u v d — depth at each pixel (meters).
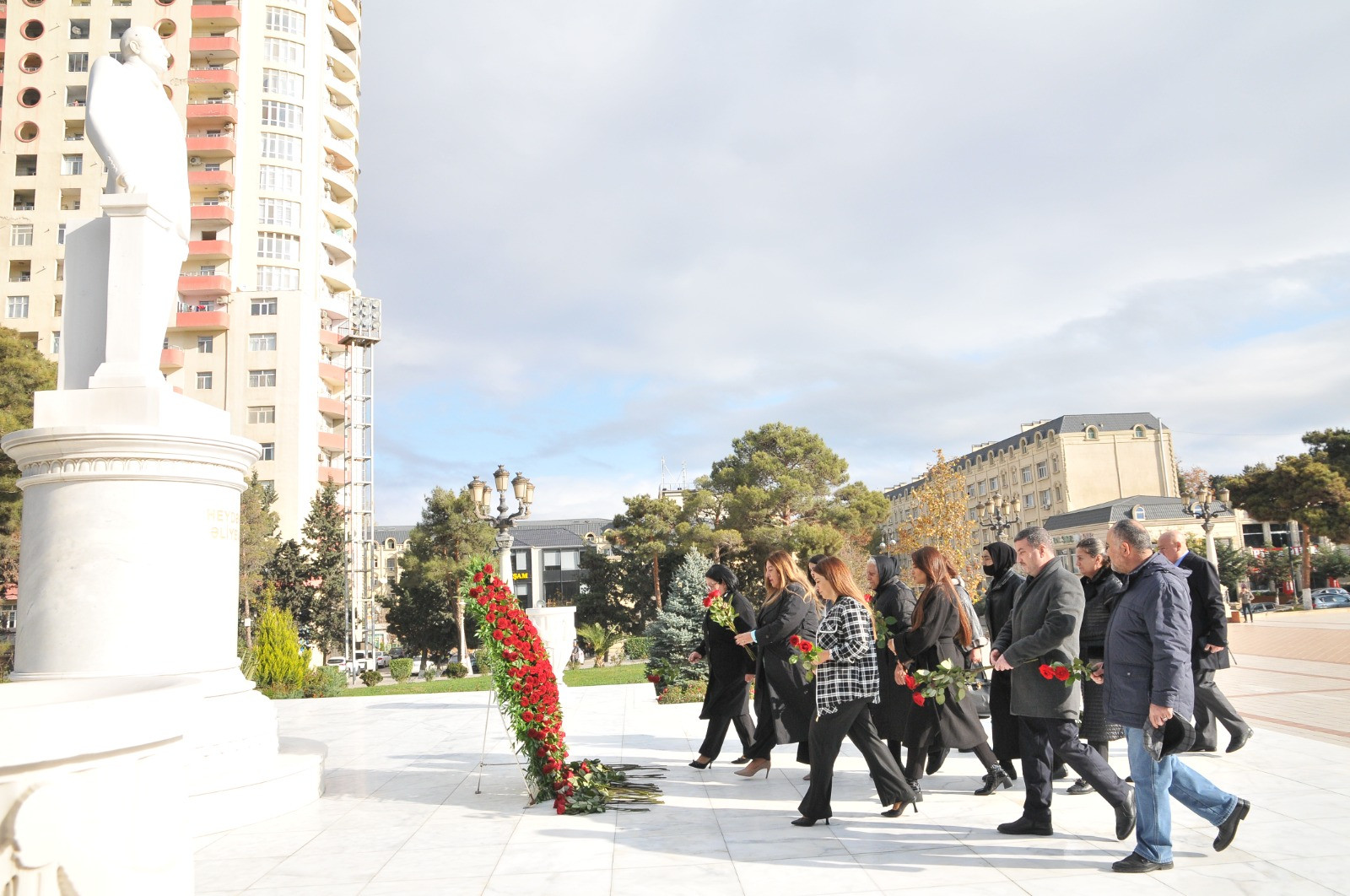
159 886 2.17
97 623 5.80
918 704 5.71
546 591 78.19
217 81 52.16
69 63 51.16
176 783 2.29
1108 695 4.48
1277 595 48.81
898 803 5.55
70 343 6.43
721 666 7.42
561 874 4.59
